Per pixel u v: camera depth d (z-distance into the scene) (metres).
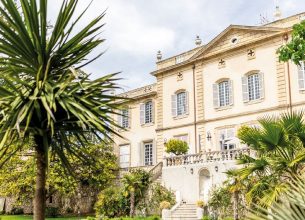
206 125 30.38
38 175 5.43
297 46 6.78
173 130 32.72
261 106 27.30
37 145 5.51
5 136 4.88
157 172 28.95
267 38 27.34
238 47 28.95
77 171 28.66
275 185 8.73
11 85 5.03
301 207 4.09
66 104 5.18
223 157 24.67
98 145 29.75
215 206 21.89
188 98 32.00
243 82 28.52
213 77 30.50
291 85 26.08
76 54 5.73
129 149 36.47
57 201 32.47
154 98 35.16
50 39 5.47
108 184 31.06
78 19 5.53
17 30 5.34
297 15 26.20
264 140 9.71
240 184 15.48
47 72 5.41
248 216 4.36
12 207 34.66
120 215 25.62
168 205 23.58
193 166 26.02
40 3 5.31
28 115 5.02
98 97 5.63
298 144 9.59
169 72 33.84
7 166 25.23
